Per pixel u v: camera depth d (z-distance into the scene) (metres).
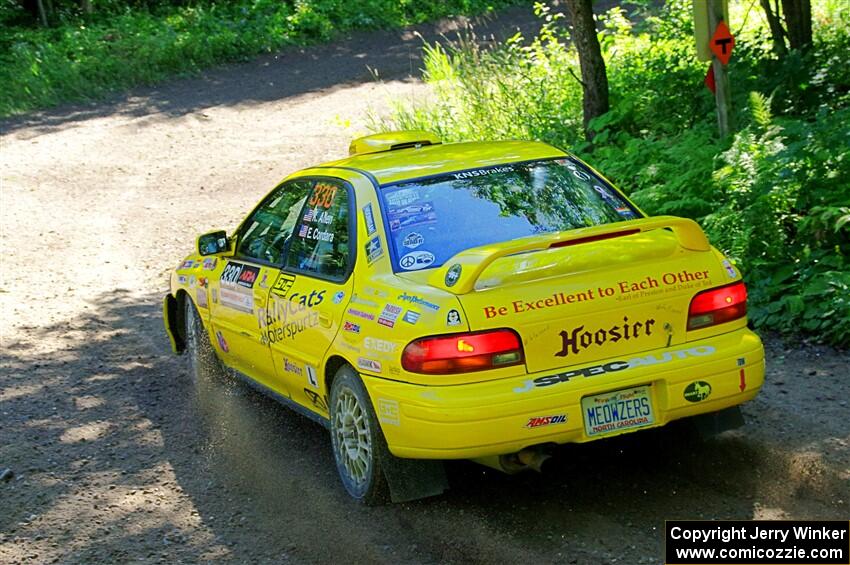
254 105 20.84
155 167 16.34
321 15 28.05
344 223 5.29
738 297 4.73
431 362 4.35
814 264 7.36
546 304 4.41
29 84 22.28
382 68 23.59
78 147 17.97
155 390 7.28
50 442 6.34
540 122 13.00
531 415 4.31
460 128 13.93
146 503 5.30
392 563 4.38
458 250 4.91
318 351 5.11
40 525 5.11
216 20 27.31
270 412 6.62
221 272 6.45
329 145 16.92
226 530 4.89
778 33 12.28
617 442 5.45
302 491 5.27
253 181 15.06
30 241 12.51
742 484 4.85
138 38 24.95
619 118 11.10
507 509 4.80
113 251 11.99
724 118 9.37
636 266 4.57
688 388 4.52
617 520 4.60
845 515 4.50
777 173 7.83
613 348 4.50
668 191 8.62
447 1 30.11
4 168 16.56
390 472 4.75
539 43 15.76
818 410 5.70
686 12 14.64
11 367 8.02
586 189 5.39
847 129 7.68
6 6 27.98
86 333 8.93
